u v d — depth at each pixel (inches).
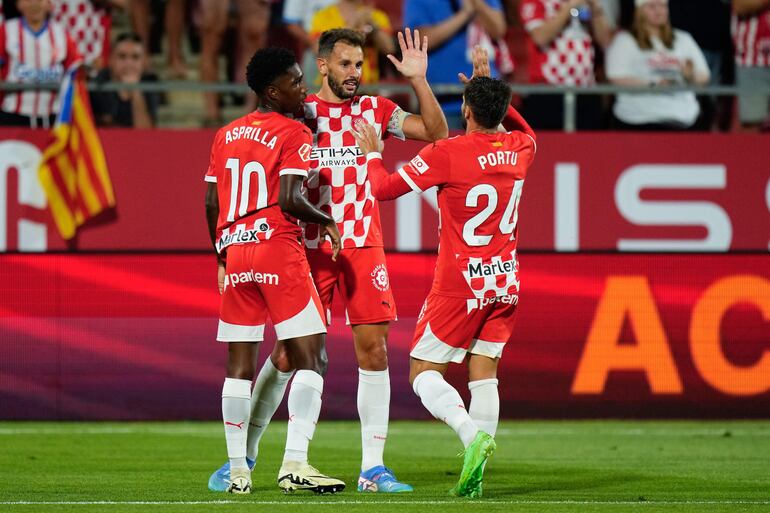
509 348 1380.4
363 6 1502.2
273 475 908.6
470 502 734.5
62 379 1348.4
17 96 1381.6
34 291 1344.7
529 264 1378.0
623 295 1385.3
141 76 1483.8
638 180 1381.6
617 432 1285.7
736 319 1391.5
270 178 754.2
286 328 761.6
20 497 762.2
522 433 1273.4
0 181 1338.6
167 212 1352.1
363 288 819.4
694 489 845.8
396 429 1306.6
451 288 777.6
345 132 826.2
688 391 1391.5
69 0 1493.6
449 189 771.4
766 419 1396.4
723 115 1510.8
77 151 1348.4
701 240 1389.0
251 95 1555.1
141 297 1354.6
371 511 684.1
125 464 986.7
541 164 1374.3
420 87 826.2
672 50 1524.4
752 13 1537.9
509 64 1517.0
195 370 1358.3
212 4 1541.6
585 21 1526.8
